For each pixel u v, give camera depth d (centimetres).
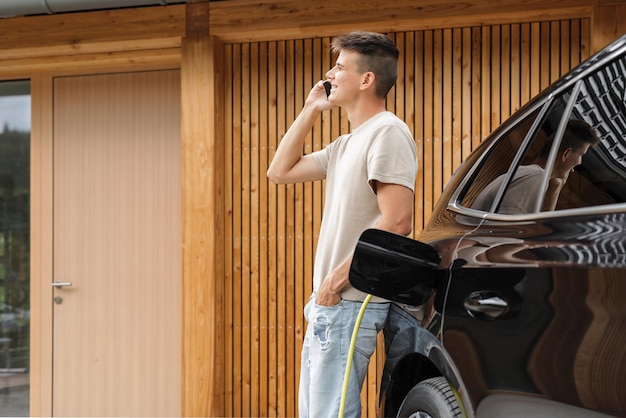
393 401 352
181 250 726
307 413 367
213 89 679
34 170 769
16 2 678
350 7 649
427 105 670
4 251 778
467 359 284
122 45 704
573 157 270
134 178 745
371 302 348
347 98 377
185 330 681
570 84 289
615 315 217
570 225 253
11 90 779
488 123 659
